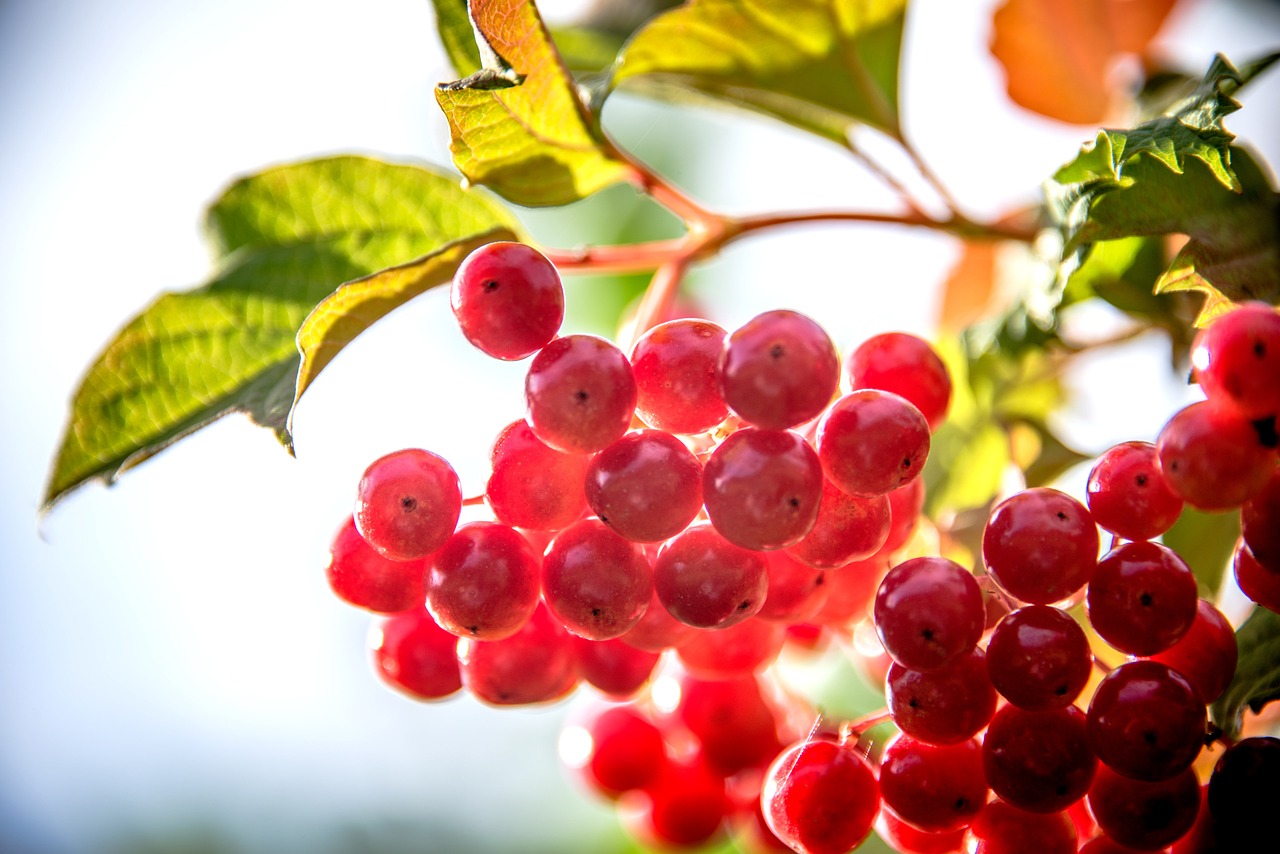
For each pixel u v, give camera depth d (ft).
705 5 0.96
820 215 0.97
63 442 0.91
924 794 0.85
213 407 0.92
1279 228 0.89
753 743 0.98
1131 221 0.89
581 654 0.90
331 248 0.95
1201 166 0.89
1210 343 0.82
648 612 0.87
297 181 0.96
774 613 0.87
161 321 0.93
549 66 0.89
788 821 0.86
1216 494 0.82
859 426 0.83
